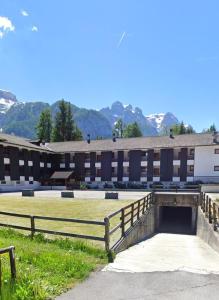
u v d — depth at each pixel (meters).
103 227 15.91
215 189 40.66
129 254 12.15
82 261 8.84
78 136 92.94
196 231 27.59
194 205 29.59
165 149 53.44
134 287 7.06
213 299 6.35
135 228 17.66
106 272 8.28
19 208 24.08
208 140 51.31
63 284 7.05
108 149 55.97
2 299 5.66
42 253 8.95
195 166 51.16
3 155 49.28
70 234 11.38
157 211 30.75
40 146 60.16
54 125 90.81
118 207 24.91
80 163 59.19
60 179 57.22
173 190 41.78
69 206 25.52
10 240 11.03
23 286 6.21
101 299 6.32
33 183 56.03
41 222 16.78
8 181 50.19
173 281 7.52
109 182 56.75
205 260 11.86
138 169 55.00
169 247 16.41
